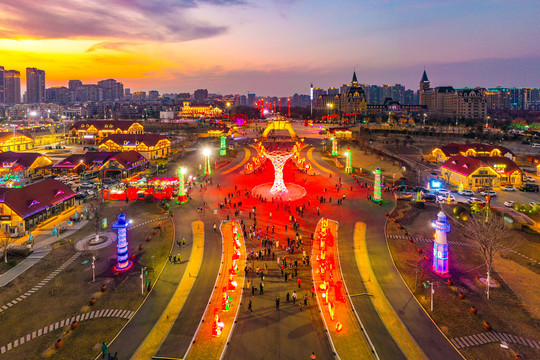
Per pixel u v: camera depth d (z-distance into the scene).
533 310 47.25
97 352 40.06
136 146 156.25
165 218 84.12
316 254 64.56
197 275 57.50
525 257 62.16
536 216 82.81
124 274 57.84
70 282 55.16
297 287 53.59
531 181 114.75
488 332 43.25
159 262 62.00
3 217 72.69
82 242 70.19
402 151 179.00
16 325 44.78
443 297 50.78
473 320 45.56
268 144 189.75
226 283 55.00
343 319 46.00
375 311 47.81
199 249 67.00
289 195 102.94
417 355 39.53
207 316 46.81
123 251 59.50
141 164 139.12
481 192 101.44
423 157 162.50
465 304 49.03
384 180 121.56
